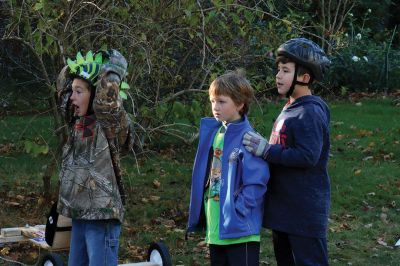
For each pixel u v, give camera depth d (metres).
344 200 8.20
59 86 4.75
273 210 4.66
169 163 9.62
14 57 8.90
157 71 7.34
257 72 8.20
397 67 17.17
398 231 7.31
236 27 7.61
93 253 4.42
